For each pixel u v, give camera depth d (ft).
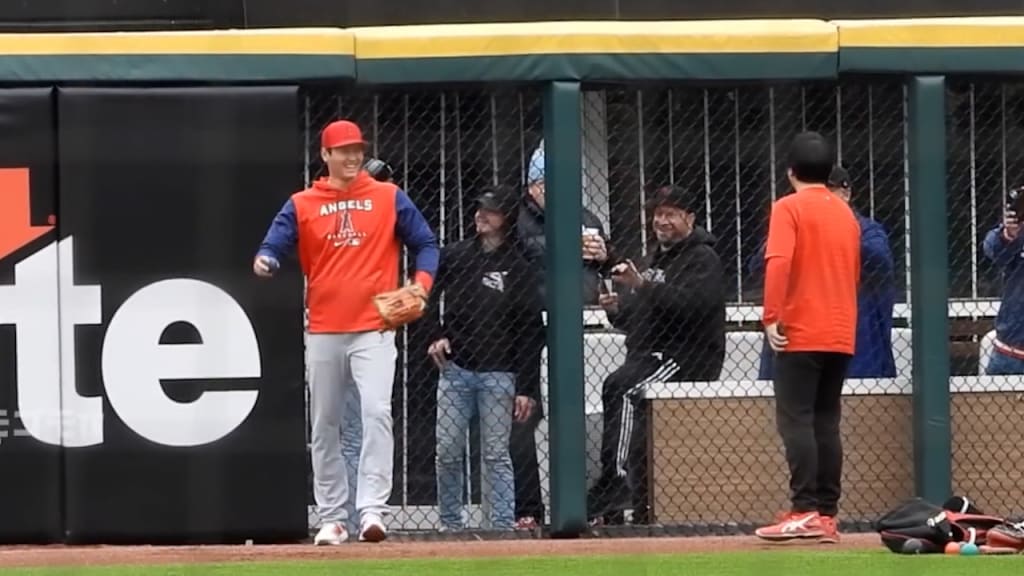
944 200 106.01
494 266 105.81
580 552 95.71
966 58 105.91
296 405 102.89
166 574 85.05
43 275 101.86
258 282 102.63
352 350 99.45
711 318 106.01
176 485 102.37
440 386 106.22
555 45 103.91
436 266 100.48
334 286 99.19
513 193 106.01
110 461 102.17
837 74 105.29
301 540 103.04
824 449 98.37
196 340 102.53
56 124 101.71
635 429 106.11
